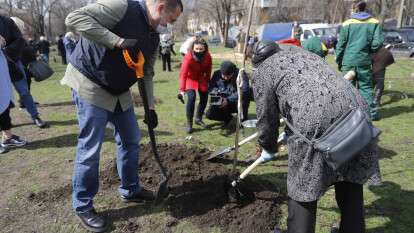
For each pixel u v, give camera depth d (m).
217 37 41.94
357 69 6.04
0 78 4.53
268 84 2.32
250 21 3.17
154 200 3.50
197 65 5.60
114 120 3.17
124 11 2.67
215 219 3.22
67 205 3.50
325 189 2.28
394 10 43.19
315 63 2.29
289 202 2.42
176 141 5.30
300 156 2.25
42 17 44.88
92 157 2.95
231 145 5.09
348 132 2.09
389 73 11.88
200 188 3.69
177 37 59.44
